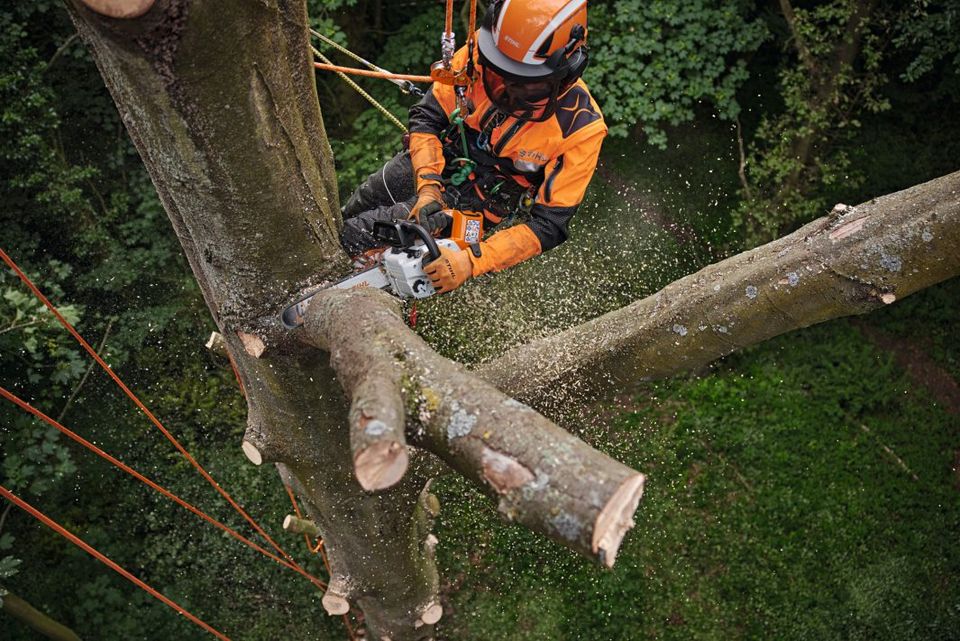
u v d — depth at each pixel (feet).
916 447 25.67
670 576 23.09
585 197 25.41
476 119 8.91
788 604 22.90
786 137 24.71
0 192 23.85
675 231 25.66
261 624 22.95
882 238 8.85
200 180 7.29
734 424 25.36
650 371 10.61
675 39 24.41
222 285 8.55
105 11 5.65
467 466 5.92
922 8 24.53
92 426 24.43
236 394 25.12
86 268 24.95
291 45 7.09
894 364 26.99
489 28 8.28
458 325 16.44
